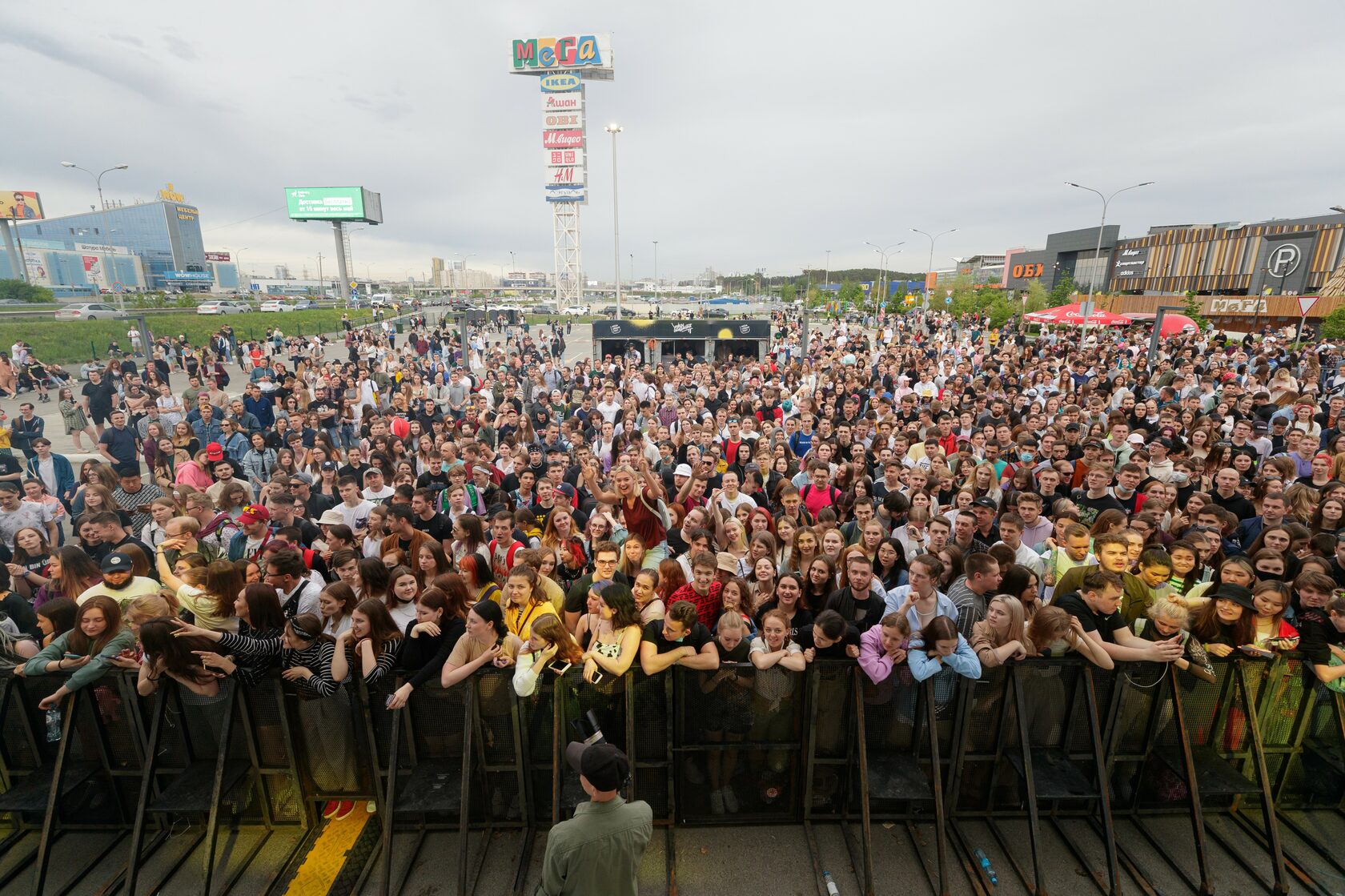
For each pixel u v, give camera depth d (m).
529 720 4.16
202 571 4.70
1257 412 11.23
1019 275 88.50
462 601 4.29
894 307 67.38
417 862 4.16
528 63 71.56
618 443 10.44
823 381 17.16
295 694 4.20
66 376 20.66
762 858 4.19
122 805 4.33
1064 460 7.49
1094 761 4.26
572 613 4.67
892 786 3.99
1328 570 4.54
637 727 4.24
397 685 4.09
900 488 7.36
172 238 146.25
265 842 4.31
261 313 50.62
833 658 4.09
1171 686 4.09
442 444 8.38
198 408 10.50
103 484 7.12
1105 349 25.52
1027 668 4.13
